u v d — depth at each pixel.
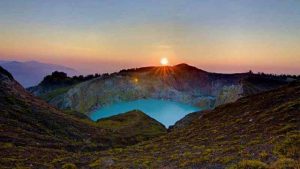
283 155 28.05
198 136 56.41
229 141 45.00
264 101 69.44
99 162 41.53
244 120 58.84
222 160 31.89
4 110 85.44
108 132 104.50
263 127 48.53
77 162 43.09
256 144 37.44
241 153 33.25
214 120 70.56
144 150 51.97
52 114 102.38
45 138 72.56
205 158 34.25
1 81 109.38
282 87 79.81
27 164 41.50
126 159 43.16
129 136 104.00
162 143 57.94
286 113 51.91
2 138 62.28
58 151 55.28
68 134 87.62
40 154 49.81
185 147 48.22
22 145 61.00
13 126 75.06
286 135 37.12
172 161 37.72
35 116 92.06
